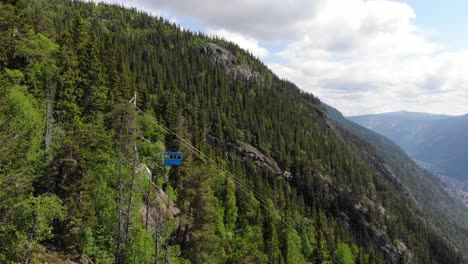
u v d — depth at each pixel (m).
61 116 52.84
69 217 35.31
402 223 195.25
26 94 47.25
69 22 181.25
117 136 51.06
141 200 46.31
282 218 107.81
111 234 40.56
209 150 107.81
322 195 174.62
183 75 193.38
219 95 197.62
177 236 51.44
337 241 131.50
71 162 35.94
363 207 182.50
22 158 34.97
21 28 55.25
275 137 189.12
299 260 94.25
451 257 195.75
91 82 61.94
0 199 26.09
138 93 97.56
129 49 187.75
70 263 35.12
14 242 26.66
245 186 106.81
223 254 61.19
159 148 63.72
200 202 51.34
